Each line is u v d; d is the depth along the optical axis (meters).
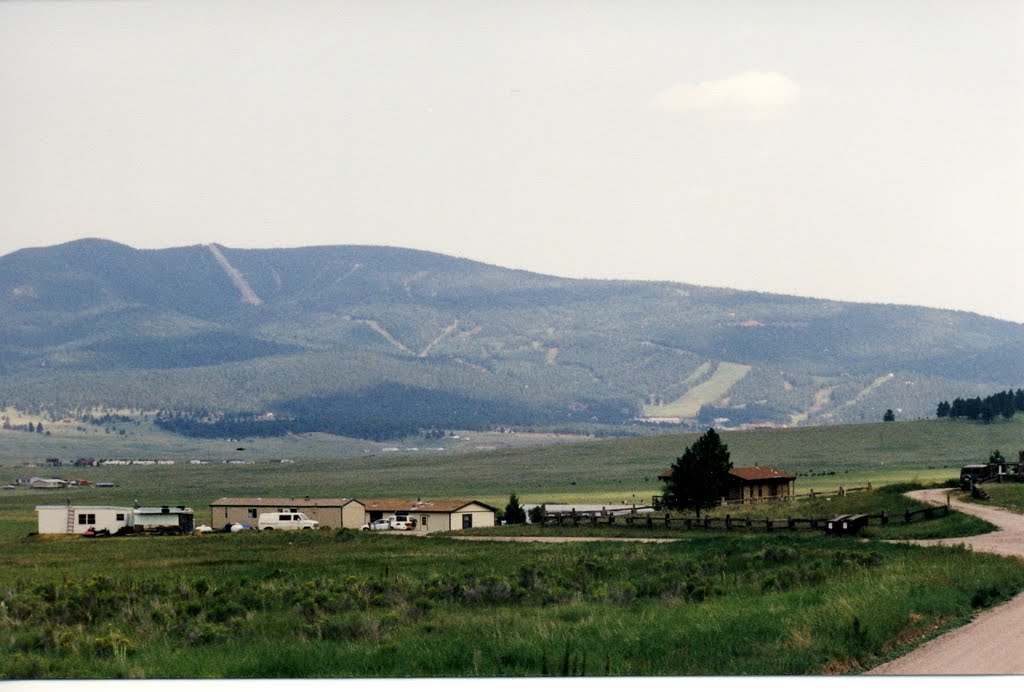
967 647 51.03
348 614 65.69
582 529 166.62
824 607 57.91
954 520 134.38
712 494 198.00
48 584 89.25
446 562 115.44
